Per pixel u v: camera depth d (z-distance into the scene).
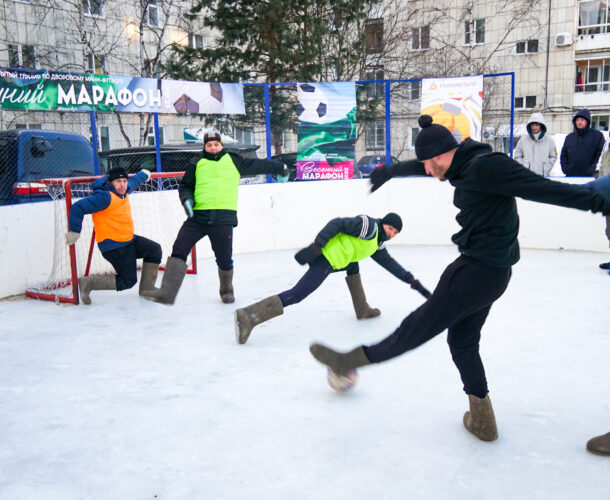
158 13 19.58
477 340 2.46
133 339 4.16
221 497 2.11
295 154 8.71
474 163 2.09
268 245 8.03
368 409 2.86
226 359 3.67
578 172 7.30
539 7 27.30
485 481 2.18
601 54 27.41
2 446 2.55
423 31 22.47
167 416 2.83
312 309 4.89
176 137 10.22
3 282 5.57
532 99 28.62
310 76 14.88
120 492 2.16
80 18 16.48
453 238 2.37
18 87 5.96
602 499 2.04
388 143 8.54
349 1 15.62
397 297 5.22
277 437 2.58
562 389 3.05
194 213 4.74
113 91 6.75
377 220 3.82
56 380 3.36
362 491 2.13
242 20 14.48
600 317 4.39
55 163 7.21
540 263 6.66
